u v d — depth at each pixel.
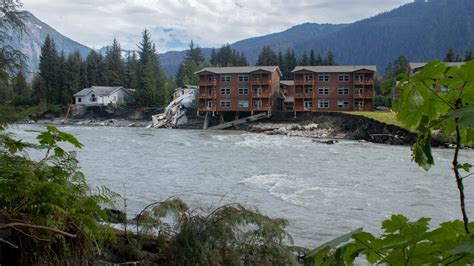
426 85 1.46
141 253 7.22
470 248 1.08
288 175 22.53
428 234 1.29
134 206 15.46
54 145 5.55
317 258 1.35
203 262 6.78
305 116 59.47
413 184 19.52
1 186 4.21
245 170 24.36
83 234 4.89
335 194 17.67
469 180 19.58
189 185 19.83
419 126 1.50
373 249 1.32
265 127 58.81
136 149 35.00
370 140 43.62
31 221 4.36
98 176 22.14
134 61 109.31
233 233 7.07
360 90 59.47
